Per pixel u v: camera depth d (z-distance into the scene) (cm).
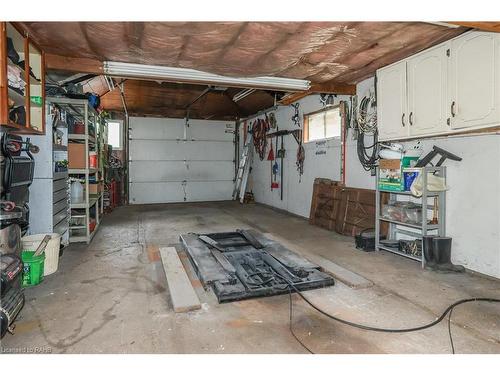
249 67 354
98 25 252
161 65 353
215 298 257
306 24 251
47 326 212
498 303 246
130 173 872
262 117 826
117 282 290
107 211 702
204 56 320
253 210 745
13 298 209
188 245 371
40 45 298
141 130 877
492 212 296
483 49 261
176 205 838
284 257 333
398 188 352
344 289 275
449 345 191
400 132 350
